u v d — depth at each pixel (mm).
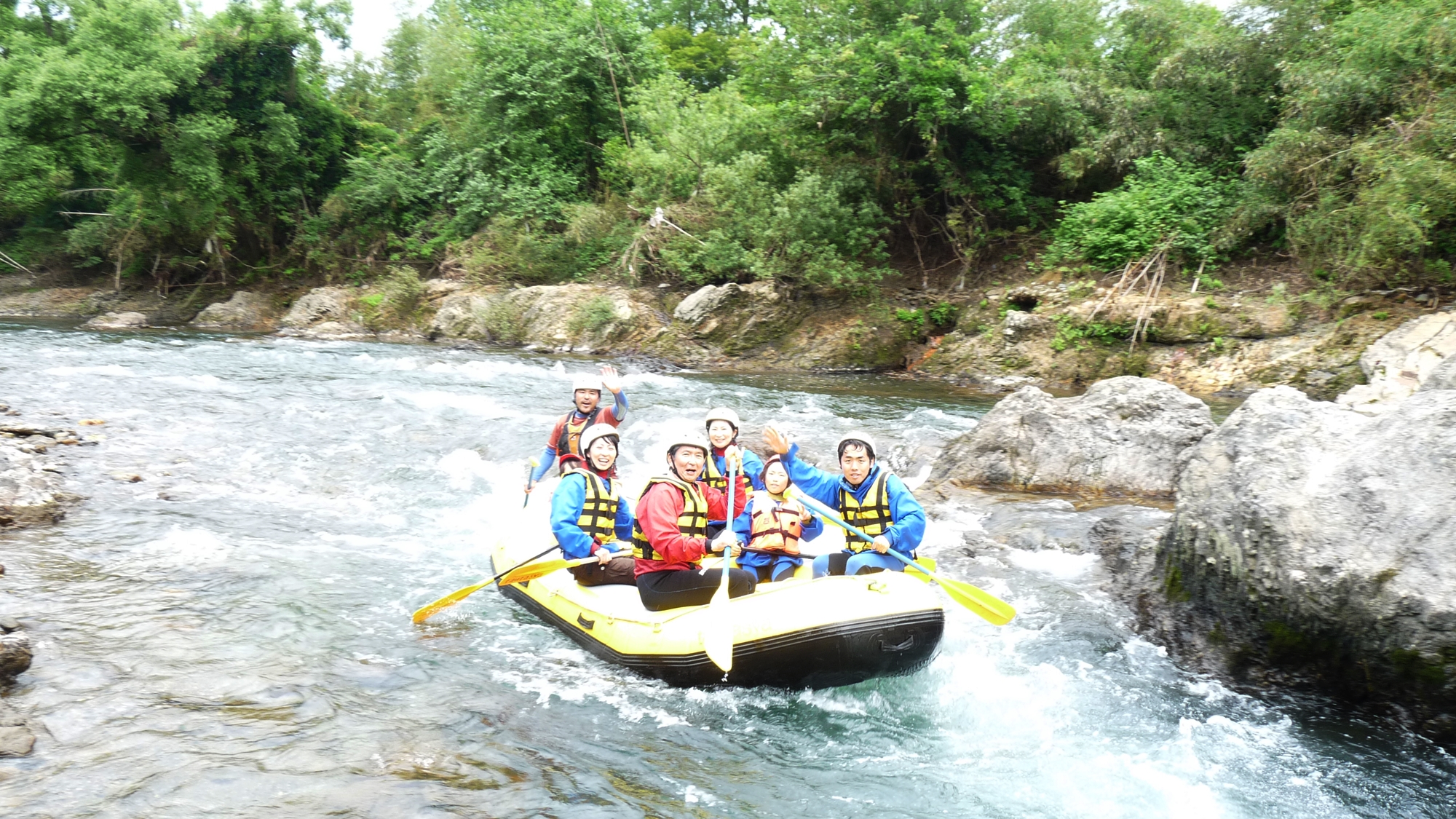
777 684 4484
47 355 15125
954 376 17203
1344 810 3607
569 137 26031
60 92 23031
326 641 4898
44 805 3158
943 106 19078
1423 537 4141
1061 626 5387
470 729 3977
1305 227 15312
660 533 4723
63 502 7066
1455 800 3668
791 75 21266
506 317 21047
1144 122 19328
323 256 27562
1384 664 4109
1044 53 22266
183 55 25062
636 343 19469
